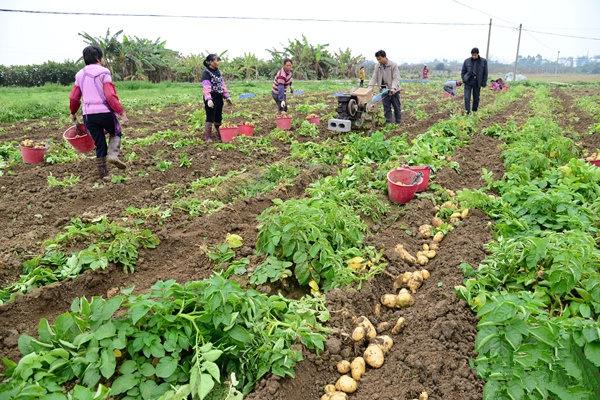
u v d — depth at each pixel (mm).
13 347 3305
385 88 10852
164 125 11648
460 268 4121
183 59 39906
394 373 3109
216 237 5008
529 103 17781
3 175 7297
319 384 3088
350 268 4035
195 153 8500
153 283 4230
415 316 3633
